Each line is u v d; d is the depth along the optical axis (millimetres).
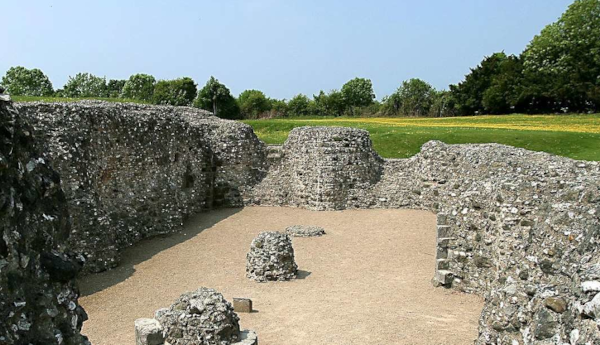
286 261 14477
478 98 65500
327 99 82312
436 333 10242
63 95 72438
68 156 14305
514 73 61562
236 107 67500
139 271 14828
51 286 4504
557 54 59500
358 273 14898
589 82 55375
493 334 6449
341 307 11977
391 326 10664
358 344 9797
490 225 11773
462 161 16766
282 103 80000
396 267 15383
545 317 5312
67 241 5020
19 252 4184
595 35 57281
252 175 25594
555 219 7293
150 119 19688
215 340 8938
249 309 11719
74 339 4668
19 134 4441
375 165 25297
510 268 9562
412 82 80500
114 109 17703
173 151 21016
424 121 49469
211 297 9352
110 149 17047
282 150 26094
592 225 6258
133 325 10852
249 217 22594
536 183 10102
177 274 14695
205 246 17797
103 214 15125
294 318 11289
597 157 26797
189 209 22406
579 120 45969
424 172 22984
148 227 18594
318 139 24688
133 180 18188
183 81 71375
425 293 12859
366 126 41188
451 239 13086
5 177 4191
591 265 5047
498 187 10945
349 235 19547
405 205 23922
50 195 4781
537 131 34125
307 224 21406
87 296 12609
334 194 24141
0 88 4504
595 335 4375
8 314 3969
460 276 12867
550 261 7195
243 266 15641
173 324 9148
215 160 24750
